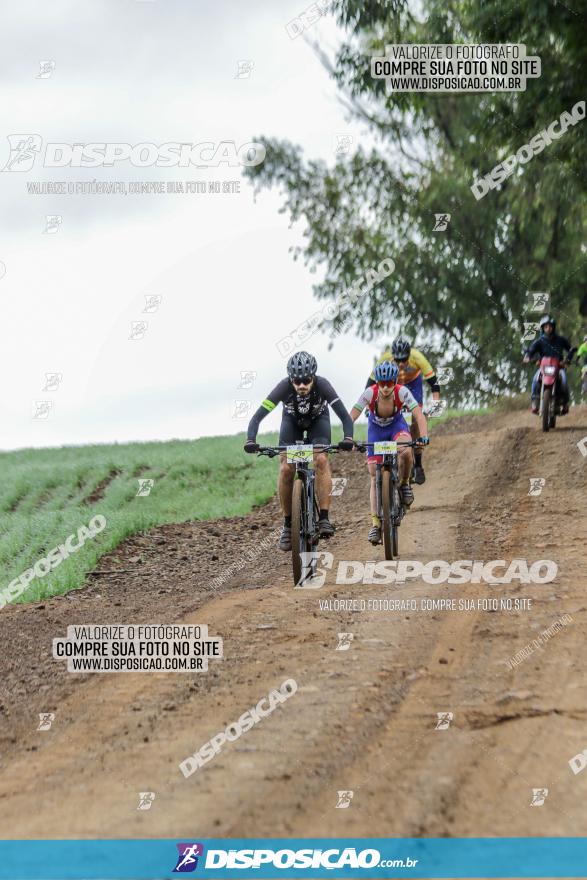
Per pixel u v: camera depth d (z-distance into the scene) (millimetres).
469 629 17516
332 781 11203
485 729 12609
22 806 11312
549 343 45062
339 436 50500
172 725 13664
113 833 10305
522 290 79375
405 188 79750
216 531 34750
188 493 43312
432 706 13492
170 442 62062
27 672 17766
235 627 19125
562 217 74438
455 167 76312
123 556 31391
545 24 41750
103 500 44031
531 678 14422
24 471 55000
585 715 12781
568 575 21422
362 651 16531
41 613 23141
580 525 27422
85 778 12016
